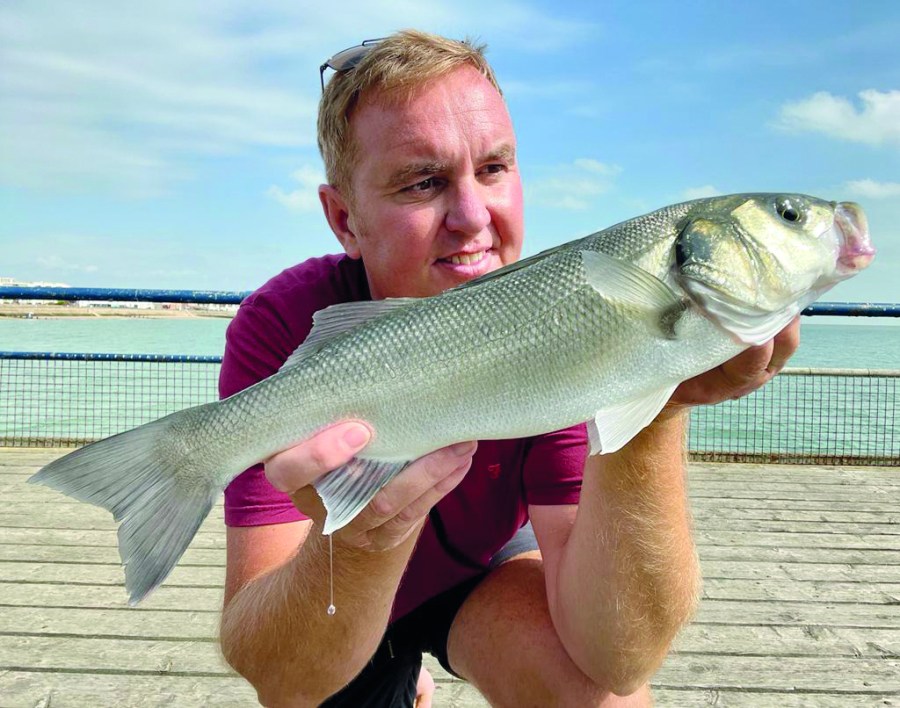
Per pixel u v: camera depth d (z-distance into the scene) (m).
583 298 0.46
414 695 0.71
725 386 0.49
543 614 0.60
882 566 1.20
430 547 0.62
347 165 0.57
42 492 1.56
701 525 1.40
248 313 0.62
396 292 0.57
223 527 1.40
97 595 1.07
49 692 0.82
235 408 0.47
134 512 0.46
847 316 1.66
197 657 0.90
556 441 0.59
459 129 0.53
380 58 0.53
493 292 0.48
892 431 2.05
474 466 0.60
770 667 0.88
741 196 0.50
